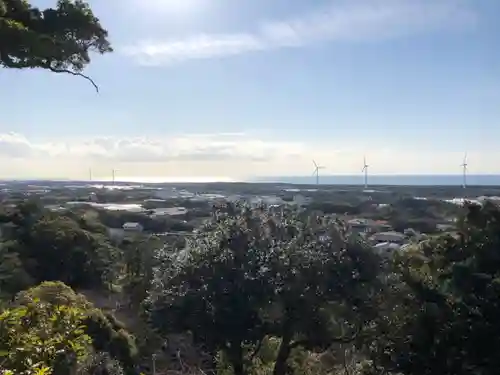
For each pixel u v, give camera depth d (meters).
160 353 25.20
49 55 11.16
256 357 19.20
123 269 44.91
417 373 15.48
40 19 11.38
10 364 5.17
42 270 44.53
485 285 15.76
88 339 6.25
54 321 5.89
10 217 47.59
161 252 19.75
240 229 16.72
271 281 15.62
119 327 28.19
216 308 15.66
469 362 15.24
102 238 56.06
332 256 16.31
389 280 16.89
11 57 10.89
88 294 44.41
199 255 16.61
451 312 15.46
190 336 19.38
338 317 16.27
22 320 5.72
